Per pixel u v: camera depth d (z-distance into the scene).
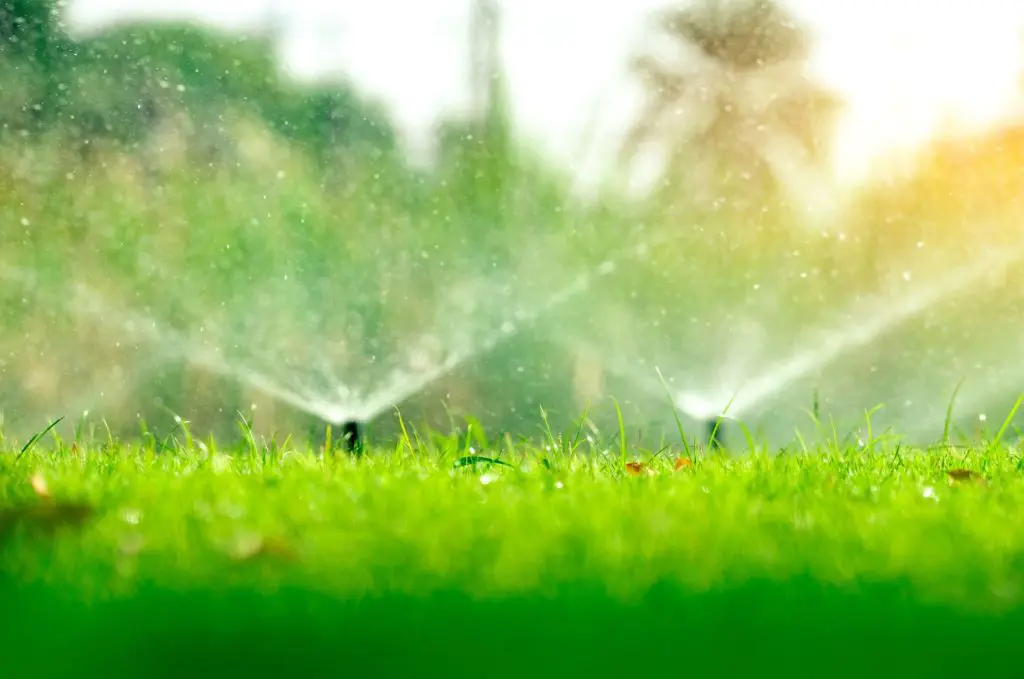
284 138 8.24
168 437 3.64
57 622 1.33
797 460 3.28
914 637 1.23
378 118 8.37
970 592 1.43
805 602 1.37
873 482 2.90
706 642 1.20
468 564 1.59
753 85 8.80
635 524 1.98
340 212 8.25
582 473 2.97
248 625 1.28
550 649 1.18
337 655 1.19
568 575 1.50
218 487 2.55
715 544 1.79
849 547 1.77
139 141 8.09
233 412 8.00
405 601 1.35
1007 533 1.95
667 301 8.59
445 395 8.16
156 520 2.05
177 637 1.27
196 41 8.11
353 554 1.69
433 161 8.48
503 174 8.48
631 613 1.30
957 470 3.02
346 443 3.91
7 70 7.85
